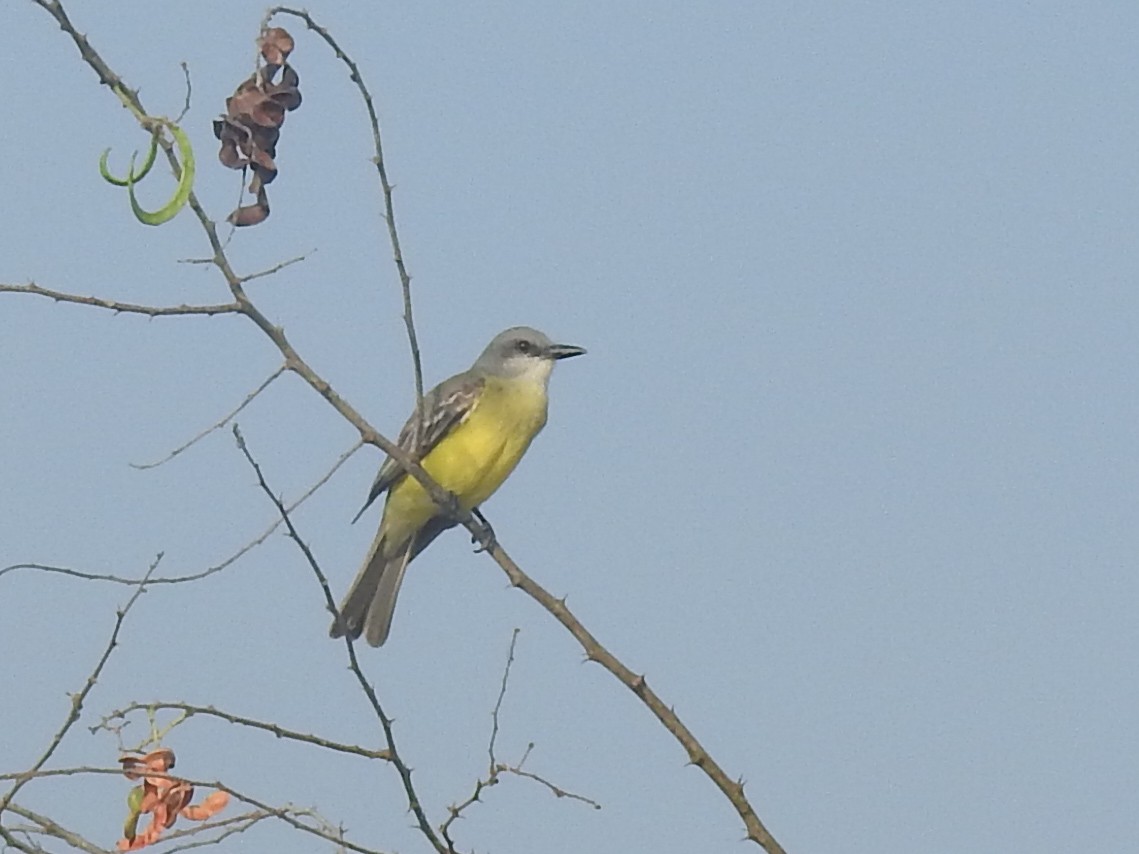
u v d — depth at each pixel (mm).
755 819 9773
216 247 9977
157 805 9766
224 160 9984
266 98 9930
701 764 9875
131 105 9508
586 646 10352
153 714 9844
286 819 9852
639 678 10141
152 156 9500
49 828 9711
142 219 9484
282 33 10008
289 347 10234
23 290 9633
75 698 9703
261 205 10016
